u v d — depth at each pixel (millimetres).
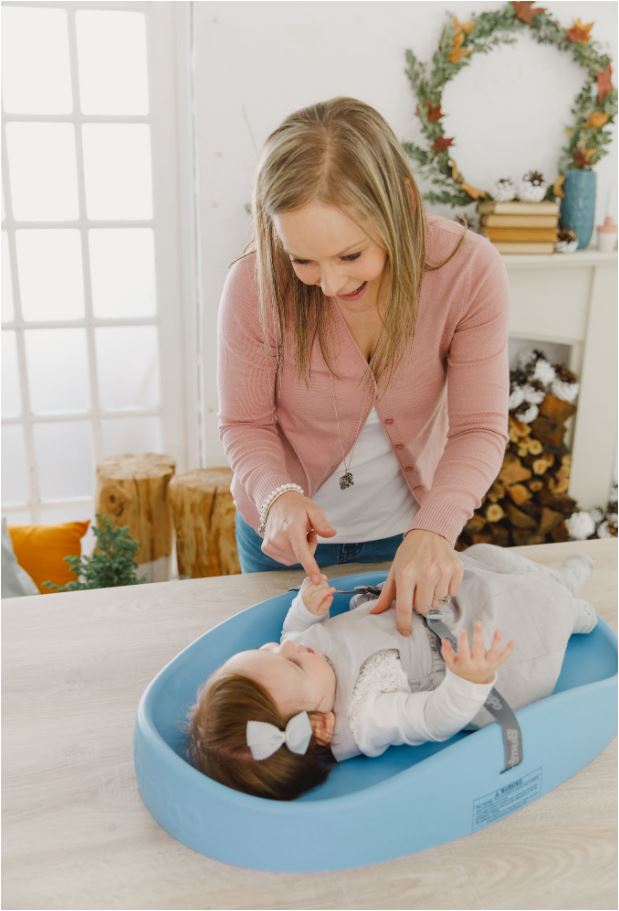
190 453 3150
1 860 939
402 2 2674
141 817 1006
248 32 2633
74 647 1317
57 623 1383
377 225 1041
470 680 1018
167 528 2865
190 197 2840
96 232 2934
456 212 2916
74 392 3123
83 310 3016
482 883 914
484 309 1266
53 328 2896
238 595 1467
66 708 1184
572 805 1035
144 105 2822
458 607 1320
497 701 1029
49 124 2791
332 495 1505
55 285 2973
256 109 2711
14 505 3109
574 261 2809
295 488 1296
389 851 939
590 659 1313
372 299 1247
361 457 1458
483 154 2891
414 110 2789
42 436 3141
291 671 1153
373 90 2752
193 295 2947
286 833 907
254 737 1048
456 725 1045
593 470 3184
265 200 1053
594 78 2805
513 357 3176
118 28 2727
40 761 1090
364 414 1376
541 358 3111
